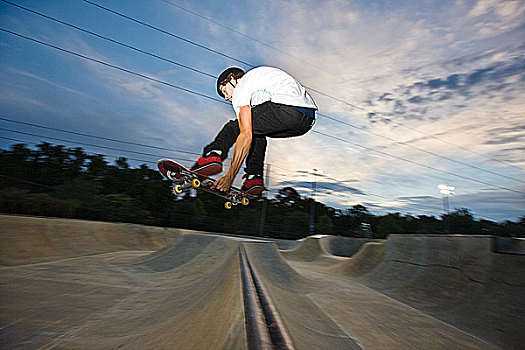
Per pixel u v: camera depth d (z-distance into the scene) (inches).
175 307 107.6
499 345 107.9
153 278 186.2
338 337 94.0
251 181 135.4
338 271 339.6
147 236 516.4
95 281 166.1
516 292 131.7
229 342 59.5
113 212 1355.8
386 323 122.6
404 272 222.4
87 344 79.0
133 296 136.8
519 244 144.6
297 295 142.1
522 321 116.0
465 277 165.9
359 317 125.6
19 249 271.9
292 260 495.8
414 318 136.0
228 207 154.6
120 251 392.8
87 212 1218.6
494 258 156.1
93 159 1760.6
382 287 213.6
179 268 210.4
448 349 102.0
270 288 124.0
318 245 594.9
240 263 161.9
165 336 74.3
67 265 223.9
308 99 112.0
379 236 2640.3
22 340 82.1
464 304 147.3
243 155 104.0
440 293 168.6
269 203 2469.2
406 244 245.3
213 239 253.4
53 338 83.6
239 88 109.4
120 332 87.0
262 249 225.0
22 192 999.0
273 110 105.9
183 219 1791.3
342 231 2659.9
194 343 64.5
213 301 94.5
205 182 136.9
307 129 113.3
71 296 130.8
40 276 167.9
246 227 2025.1
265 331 62.9
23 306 111.8
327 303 143.1
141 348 70.9
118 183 1808.6
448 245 193.2
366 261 316.8
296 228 2262.6
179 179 138.2
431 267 198.8
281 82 107.0
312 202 2001.7
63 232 363.9
